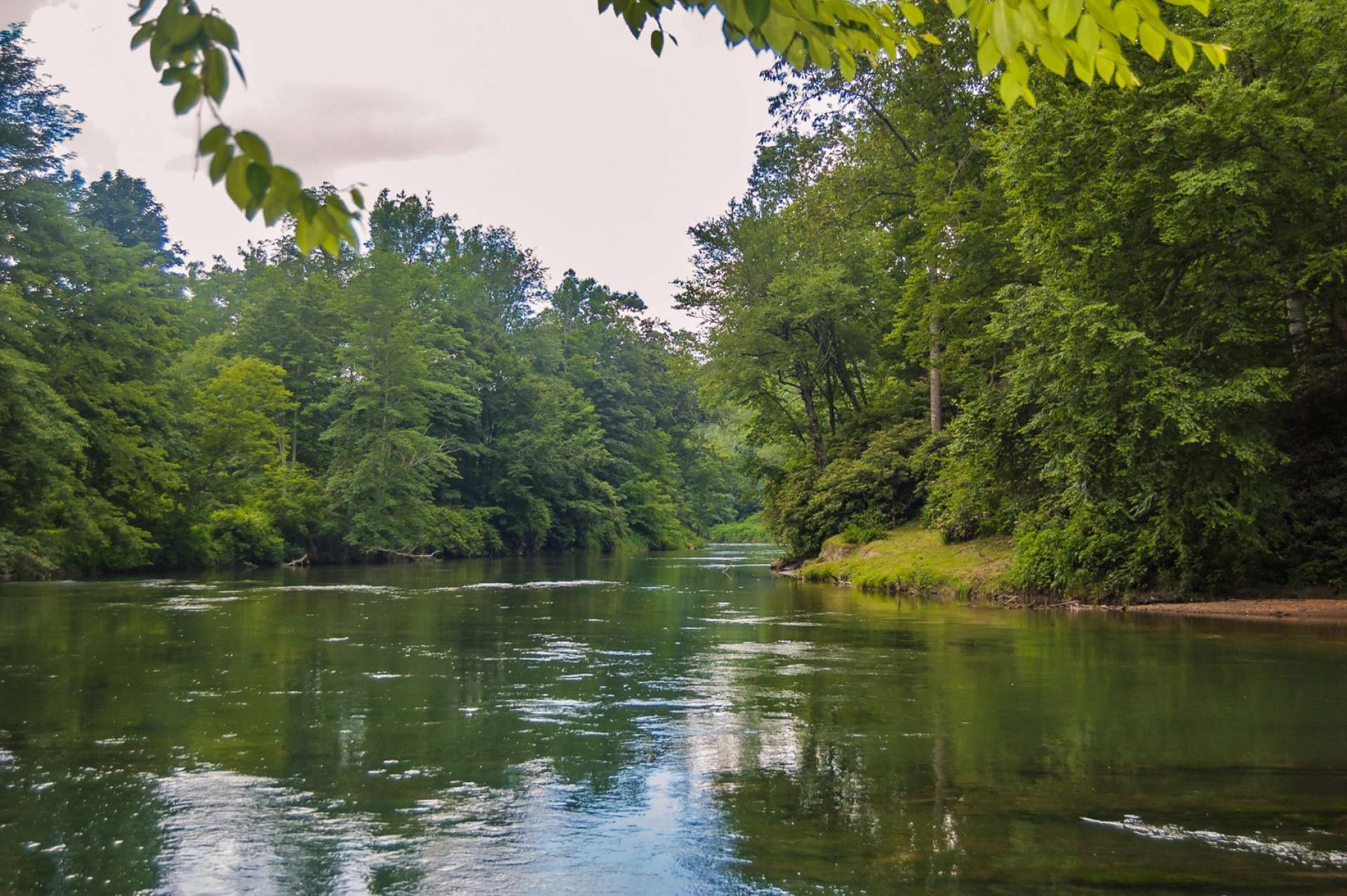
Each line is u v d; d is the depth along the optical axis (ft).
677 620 51.16
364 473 154.51
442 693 28.40
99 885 12.89
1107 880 12.85
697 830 15.19
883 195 99.45
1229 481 52.16
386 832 15.17
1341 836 14.65
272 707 26.09
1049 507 62.95
